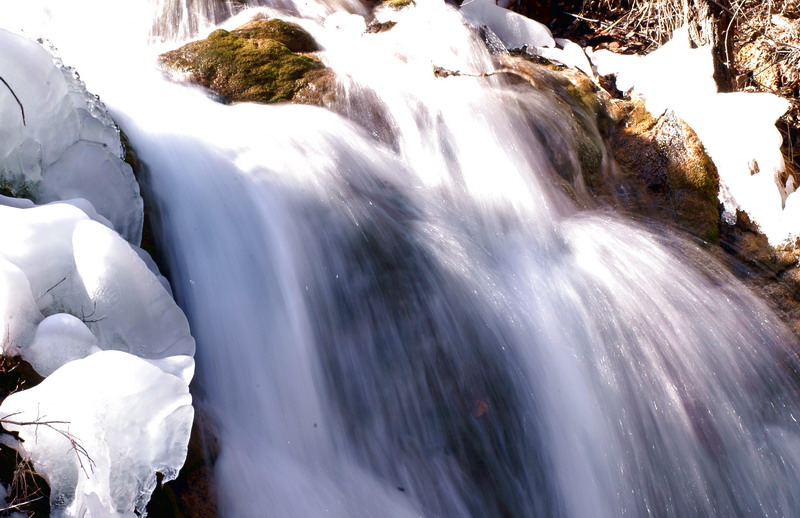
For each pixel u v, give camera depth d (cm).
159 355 291
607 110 528
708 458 376
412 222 411
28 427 231
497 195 443
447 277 389
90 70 458
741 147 484
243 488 307
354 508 324
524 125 476
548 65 554
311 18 575
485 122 469
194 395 325
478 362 371
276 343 357
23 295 252
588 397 376
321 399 354
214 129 429
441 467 349
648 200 479
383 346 369
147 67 471
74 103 337
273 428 339
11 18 486
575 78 539
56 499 233
